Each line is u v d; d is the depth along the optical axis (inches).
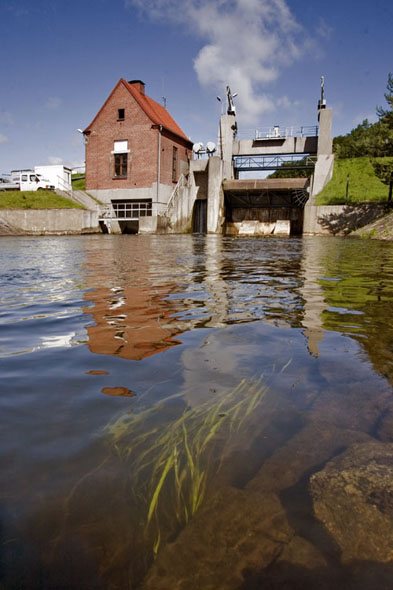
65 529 35.9
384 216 1046.4
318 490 40.8
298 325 115.3
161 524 36.4
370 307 143.3
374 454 47.2
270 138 1359.5
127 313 132.8
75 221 1150.3
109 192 1330.0
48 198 1282.0
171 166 1363.2
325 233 1168.8
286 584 30.5
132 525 36.3
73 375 75.5
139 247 575.5
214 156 1349.7
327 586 30.3
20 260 353.1
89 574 31.4
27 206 1198.3
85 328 113.1
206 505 38.7
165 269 278.5
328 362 81.5
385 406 60.7
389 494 40.1
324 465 45.1
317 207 1174.3
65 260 353.7
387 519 37.0
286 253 456.8
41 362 83.6
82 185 1934.1
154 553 33.3
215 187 1331.2
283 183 1296.8
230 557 32.9
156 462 46.1
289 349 90.9
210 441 50.5
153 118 1258.0
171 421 56.2
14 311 137.6
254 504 38.9
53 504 39.1
